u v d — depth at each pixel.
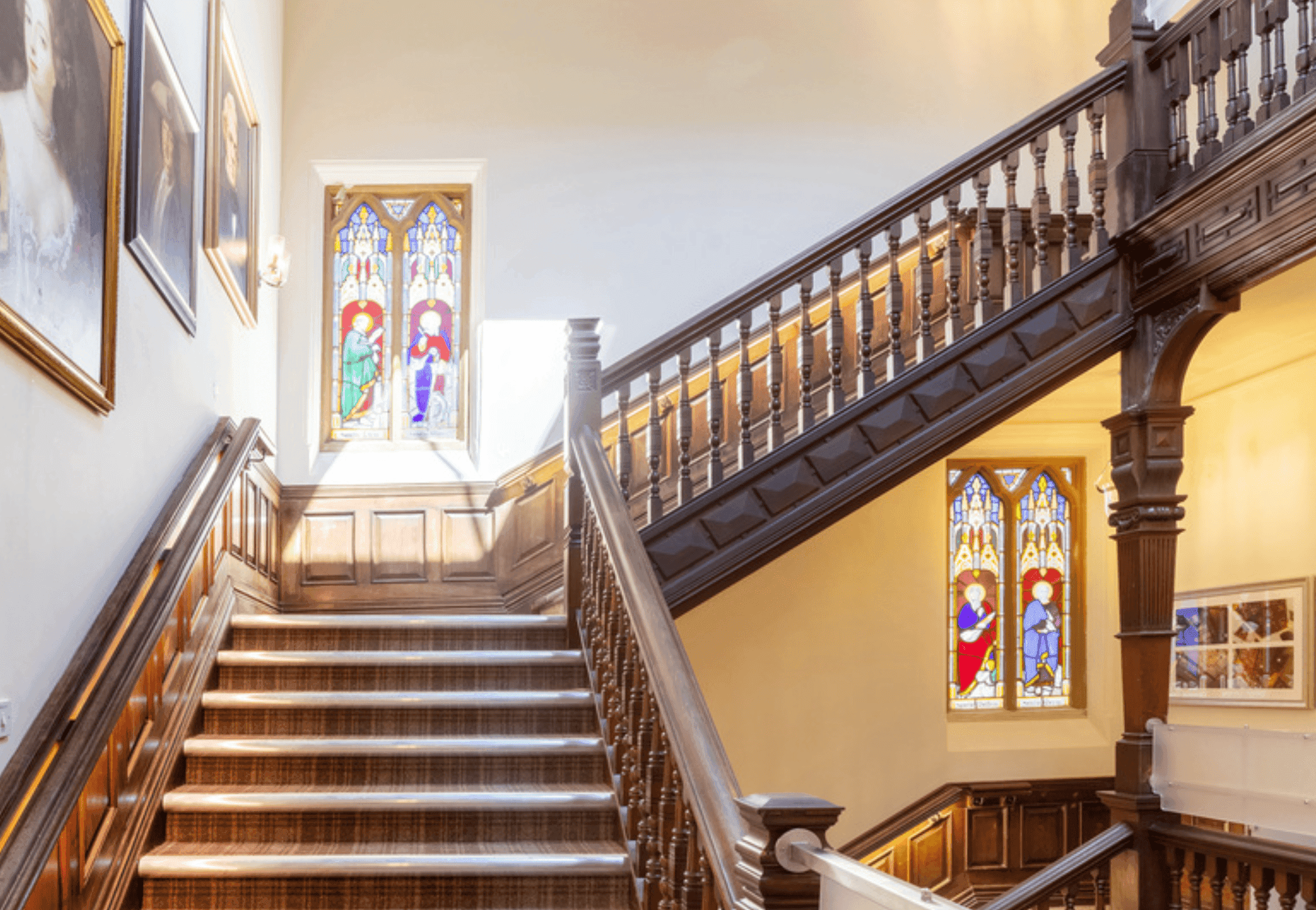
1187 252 5.98
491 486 8.52
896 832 8.39
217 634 5.81
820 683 8.43
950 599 9.04
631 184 9.02
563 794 4.64
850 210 9.15
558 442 8.69
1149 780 6.48
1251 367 7.89
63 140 3.75
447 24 9.03
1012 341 6.39
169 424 5.35
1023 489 9.20
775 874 2.72
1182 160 6.29
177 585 4.68
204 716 5.33
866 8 9.38
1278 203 5.27
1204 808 6.20
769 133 9.17
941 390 6.29
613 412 8.23
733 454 8.28
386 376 8.91
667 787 3.72
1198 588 8.58
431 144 8.91
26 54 3.40
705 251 9.00
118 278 4.47
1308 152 5.09
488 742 4.95
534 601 8.41
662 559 5.94
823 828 2.77
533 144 8.99
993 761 8.66
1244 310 6.62
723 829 3.07
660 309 8.91
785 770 8.30
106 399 4.20
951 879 8.56
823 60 9.29
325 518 8.41
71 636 4.00
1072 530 9.23
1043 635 9.12
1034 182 9.34
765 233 9.06
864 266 6.29
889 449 6.22
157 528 4.85
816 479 6.14
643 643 3.98
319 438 8.77
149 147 4.82
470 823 4.62
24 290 3.40
